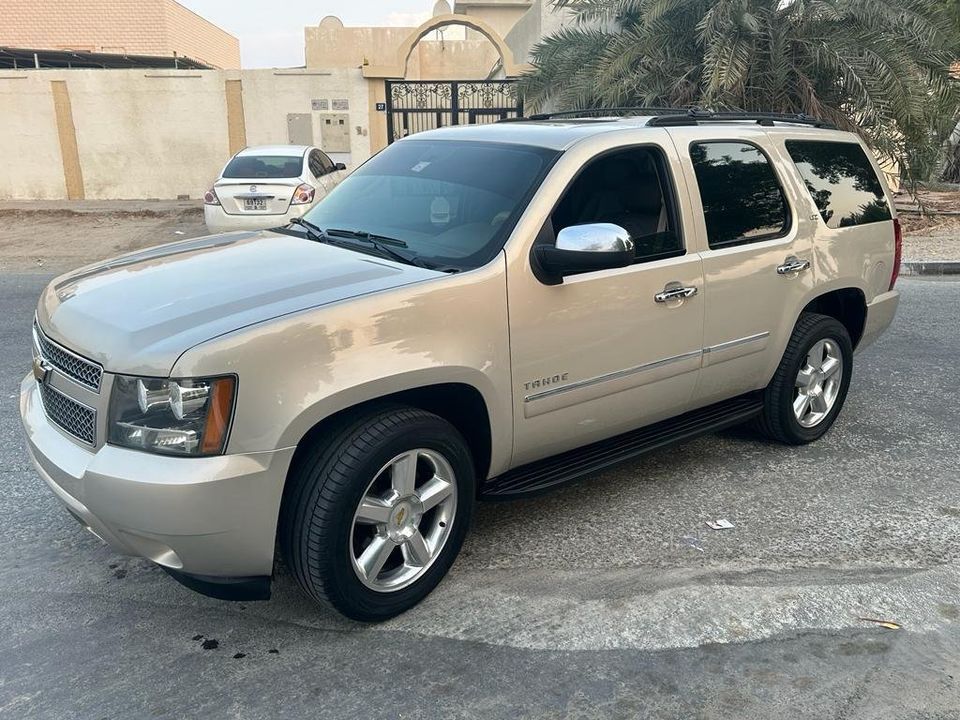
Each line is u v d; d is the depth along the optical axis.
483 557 3.88
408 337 3.21
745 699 2.93
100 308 3.25
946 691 2.98
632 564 3.82
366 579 3.24
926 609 3.48
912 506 4.41
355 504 3.12
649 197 4.14
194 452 2.85
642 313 3.99
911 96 11.20
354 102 20.55
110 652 3.17
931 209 16.28
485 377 3.45
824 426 5.26
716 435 5.44
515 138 4.22
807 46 11.59
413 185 4.20
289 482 3.11
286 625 3.36
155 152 20.84
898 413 5.82
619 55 12.26
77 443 3.14
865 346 5.62
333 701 2.90
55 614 3.42
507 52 19.94
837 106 12.17
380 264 3.56
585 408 3.91
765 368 4.79
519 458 3.80
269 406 2.90
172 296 3.27
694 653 3.18
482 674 3.05
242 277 3.43
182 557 2.94
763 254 4.56
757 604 3.50
